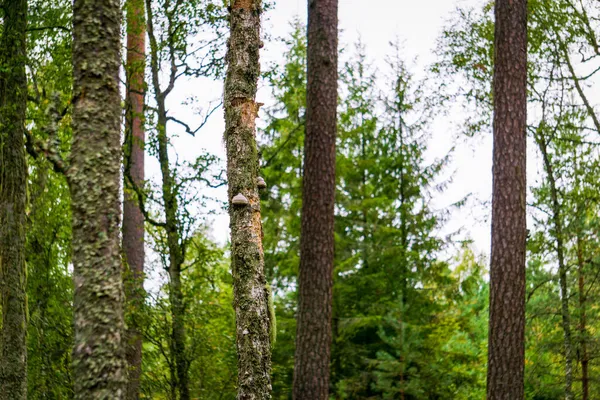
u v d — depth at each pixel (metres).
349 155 23.36
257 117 6.95
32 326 13.70
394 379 20.95
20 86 10.56
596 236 18.95
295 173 21.47
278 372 19.12
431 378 20.92
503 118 12.73
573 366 20.50
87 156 5.55
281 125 21.03
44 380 13.39
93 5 5.76
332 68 13.55
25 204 10.43
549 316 20.08
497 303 12.36
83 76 5.68
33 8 13.06
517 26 12.90
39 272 14.34
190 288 14.19
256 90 7.01
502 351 12.21
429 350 21.91
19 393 9.82
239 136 6.77
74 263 5.45
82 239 5.45
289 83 20.09
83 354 5.30
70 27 13.12
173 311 13.59
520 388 12.15
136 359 13.42
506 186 12.57
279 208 21.50
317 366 12.94
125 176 14.17
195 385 14.28
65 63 12.99
